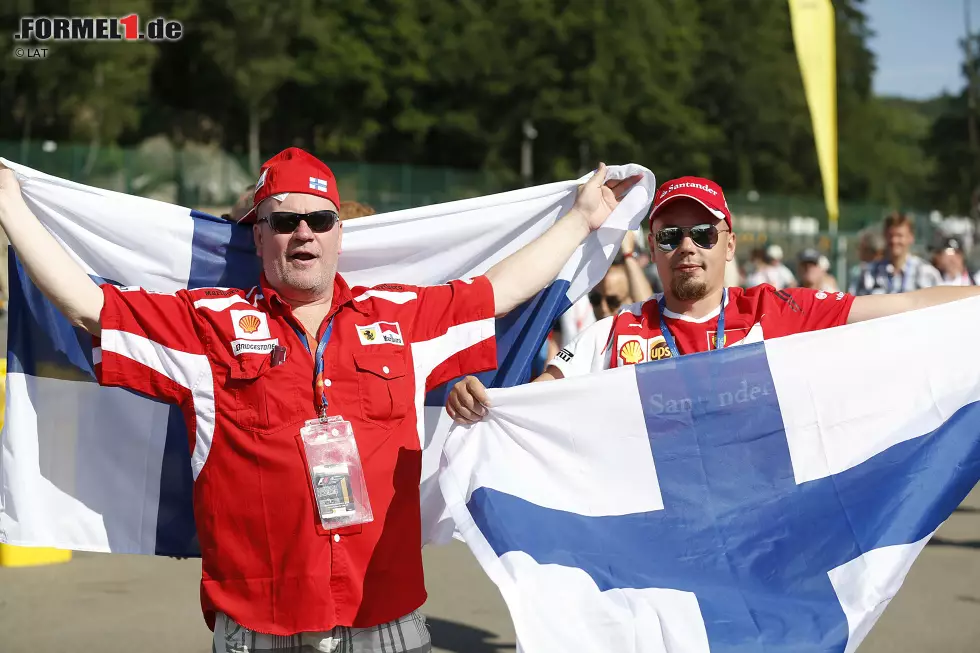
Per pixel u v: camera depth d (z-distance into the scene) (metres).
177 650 6.21
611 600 3.76
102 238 4.33
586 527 3.94
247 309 3.73
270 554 3.58
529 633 3.64
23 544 4.21
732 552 3.96
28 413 4.23
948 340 4.20
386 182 42.47
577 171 65.62
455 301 3.95
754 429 4.11
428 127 64.62
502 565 3.74
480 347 3.96
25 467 4.22
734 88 77.19
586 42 65.12
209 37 60.19
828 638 3.74
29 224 3.70
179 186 39.06
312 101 65.62
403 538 3.69
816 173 82.19
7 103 51.56
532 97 64.94
